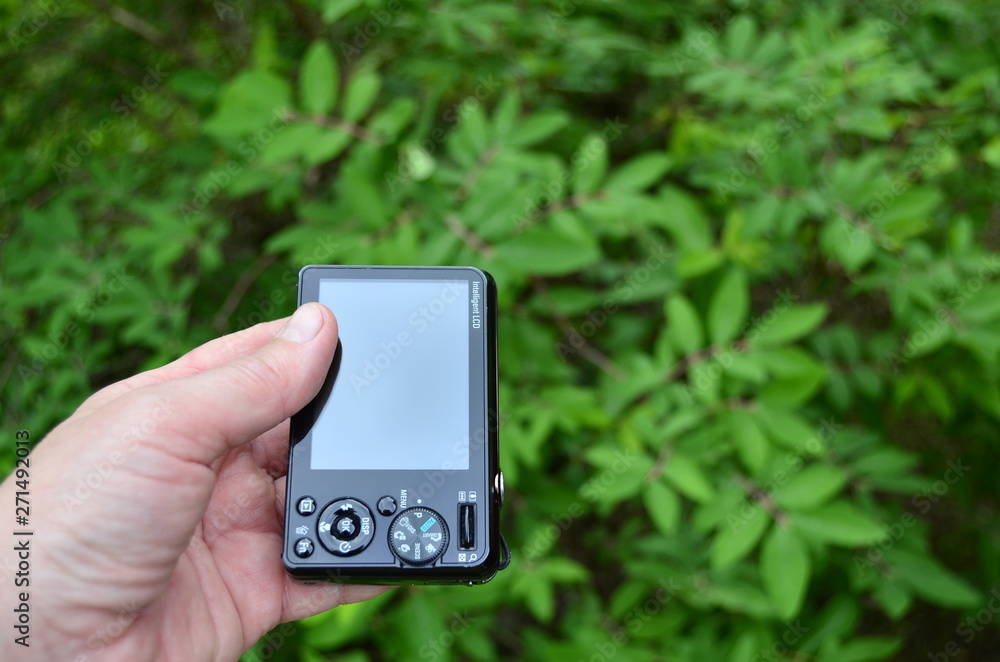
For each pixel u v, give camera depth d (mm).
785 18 528
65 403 448
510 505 469
